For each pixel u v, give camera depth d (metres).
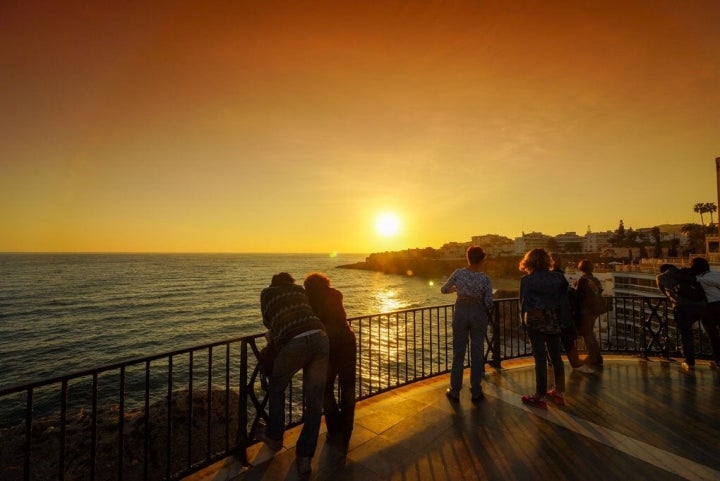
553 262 5.73
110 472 5.57
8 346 28.48
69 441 6.00
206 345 3.36
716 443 3.51
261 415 3.54
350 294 76.00
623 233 129.12
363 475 3.10
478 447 3.50
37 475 5.54
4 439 6.26
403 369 18.45
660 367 5.84
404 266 157.25
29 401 2.49
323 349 3.25
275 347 3.36
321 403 3.27
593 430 3.79
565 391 4.87
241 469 3.23
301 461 3.13
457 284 4.66
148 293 63.19
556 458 3.29
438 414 4.21
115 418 6.48
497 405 4.44
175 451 6.07
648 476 3.00
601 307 5.87
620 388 4.95
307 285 3.77
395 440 3.66
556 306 4.40
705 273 5.79
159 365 23.50
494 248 174.38
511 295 52.97
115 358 25.81
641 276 38.34
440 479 3.02
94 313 43.09
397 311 5.21
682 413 4.16
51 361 24.95
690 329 5.75
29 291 62.78
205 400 6.85
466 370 5.89
